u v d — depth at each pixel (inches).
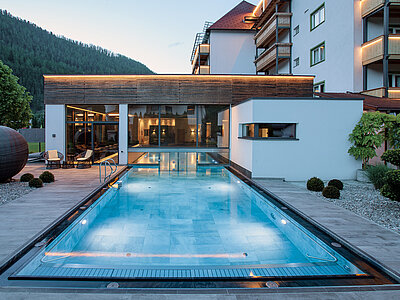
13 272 126.3
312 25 656.4
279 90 513.3
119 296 107.2
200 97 509.4
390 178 209.3
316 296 109.8
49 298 105.2
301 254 163.3
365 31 514.0
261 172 376.8
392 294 112.0
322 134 378.9
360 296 110.3
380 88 476.1
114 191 320.8
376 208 234.8
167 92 506.9
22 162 339.3
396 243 161.0
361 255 146.9
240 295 109.7
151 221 223.0
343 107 379.2
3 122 694.5
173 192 328.2
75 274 128.9
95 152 518.3
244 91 511.5
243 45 964.0
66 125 509.7
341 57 549.6
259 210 257.6
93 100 504.4
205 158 527.2
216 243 178.5
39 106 3395.7
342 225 191.3
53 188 305.4
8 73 695.7
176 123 519.8
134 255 159.3
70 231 184.4
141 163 526.6
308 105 376.8
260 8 946.7
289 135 398.0
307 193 292.0
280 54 750.5
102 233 195.8
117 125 515.2
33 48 4500.5
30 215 206.1
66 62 4805.6
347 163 382.6
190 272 133.6
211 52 955.3
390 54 472.7
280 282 122.3
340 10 549.0
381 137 361.7
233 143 499.2
